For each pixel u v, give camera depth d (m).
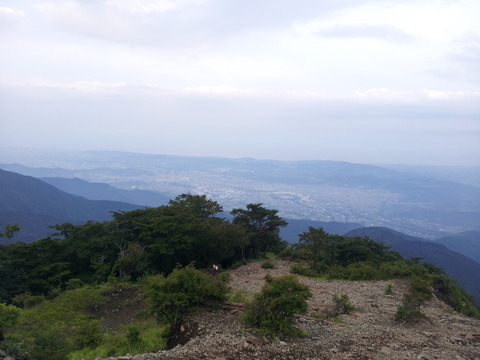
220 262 29.25
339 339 8.55
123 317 14.09
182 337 8.95
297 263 27.45
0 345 7.20
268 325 8.33
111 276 21.56
